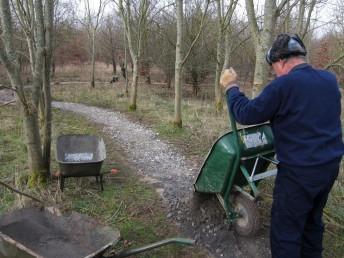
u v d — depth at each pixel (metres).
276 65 2.90
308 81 2.68
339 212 4.45
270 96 2.71
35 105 5.19
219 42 13.28
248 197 3.78
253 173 3.69
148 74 24.66
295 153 2.71
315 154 2.65
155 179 6.05
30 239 3.52
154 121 10.91
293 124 2.69
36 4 4.99
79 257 3.29
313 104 2.65
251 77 22.20
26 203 4.58
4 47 4.78
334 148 2.72
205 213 4.55
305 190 2.70
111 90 19.17
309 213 3.03
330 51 14.69
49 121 5.42
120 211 4.78
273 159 3.94
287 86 2.67
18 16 9.85
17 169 6.23
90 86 21.47
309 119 2.65
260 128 3.78
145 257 3.75
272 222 2.96
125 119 11.59
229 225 4.09
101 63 37.47
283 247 2.85
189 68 21.00
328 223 4.27
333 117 2.73
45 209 3.76
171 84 25.11
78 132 9.62
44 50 5.13
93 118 11.77
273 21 4.64
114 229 3.35
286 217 2.83
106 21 29.09
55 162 6.62
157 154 7.58
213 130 8.65
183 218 4.58
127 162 7.04
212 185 4.00
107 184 5.70
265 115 2.75
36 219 3.71
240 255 3.79
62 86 21.98
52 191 5.23
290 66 2.82
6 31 4.70
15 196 4.95
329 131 2.70
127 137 9.08
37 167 5.40
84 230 3.51
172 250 3.88
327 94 2.70
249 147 3.66
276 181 2.94
